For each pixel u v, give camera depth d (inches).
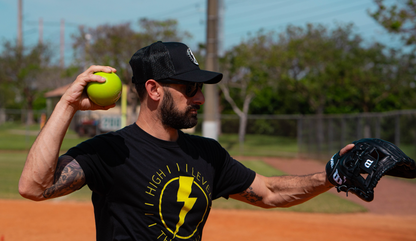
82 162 62.2
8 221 247.8
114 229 64.6
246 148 944.9
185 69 66.6
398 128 512.7
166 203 64.2
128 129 68.4
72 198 334.3
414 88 887.7
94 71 64.0
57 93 1368.1
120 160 63.9
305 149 820.0
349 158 69.3
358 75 877.8
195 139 73.6
